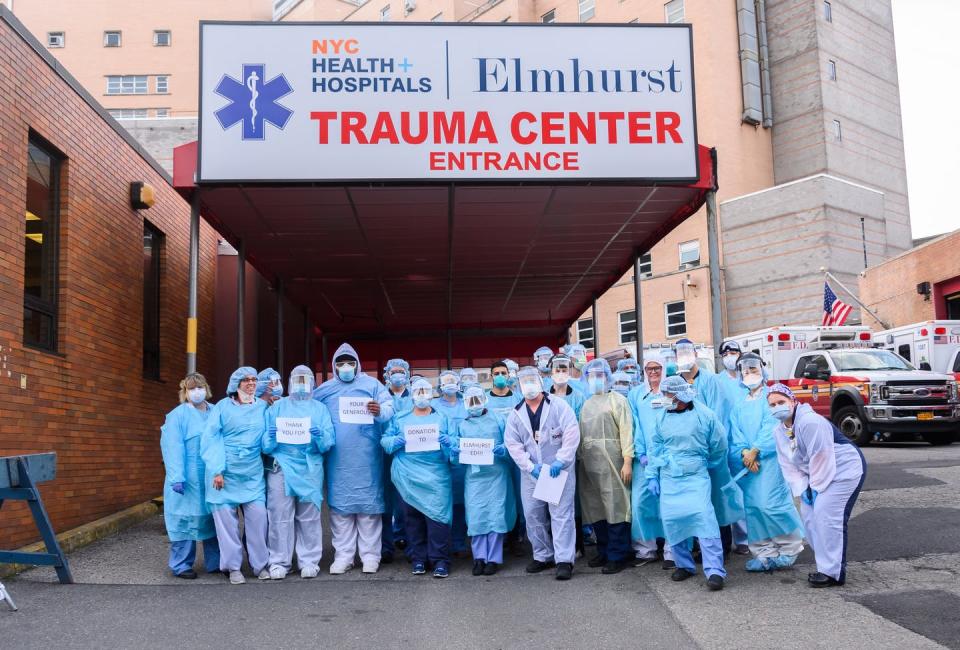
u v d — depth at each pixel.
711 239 10.99
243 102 9.87
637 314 15.46
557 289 19.28
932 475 11.29
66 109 9.24
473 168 9.98
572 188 11.08
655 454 6.88
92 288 9.84
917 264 26.09
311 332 22.94
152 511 10.93
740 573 7.04
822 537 6.38
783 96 43.91
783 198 37.53
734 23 42.34
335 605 6.35
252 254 14.74
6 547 7.61
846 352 18.12
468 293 19.34
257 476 7.41
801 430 6.41
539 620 5.82
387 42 10.06
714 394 7.64
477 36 10.15
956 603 5.80
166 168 16.09
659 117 10.26
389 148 9.94
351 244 14.13
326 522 10.30
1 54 7.77
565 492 7.16
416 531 7.59
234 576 7.19
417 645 5.29
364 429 7.75
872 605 5.83
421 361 23.72
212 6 58.31
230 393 7.50
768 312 37.50
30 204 8.70
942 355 19.36
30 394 8.17
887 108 46.91
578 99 10.18
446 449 7.41
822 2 43.69
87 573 7.44
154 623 5.79
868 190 38.47
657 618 5.77
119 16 58.03
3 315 7.67
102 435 9.98
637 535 7.28
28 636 5.42
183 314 13.39
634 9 44.47
